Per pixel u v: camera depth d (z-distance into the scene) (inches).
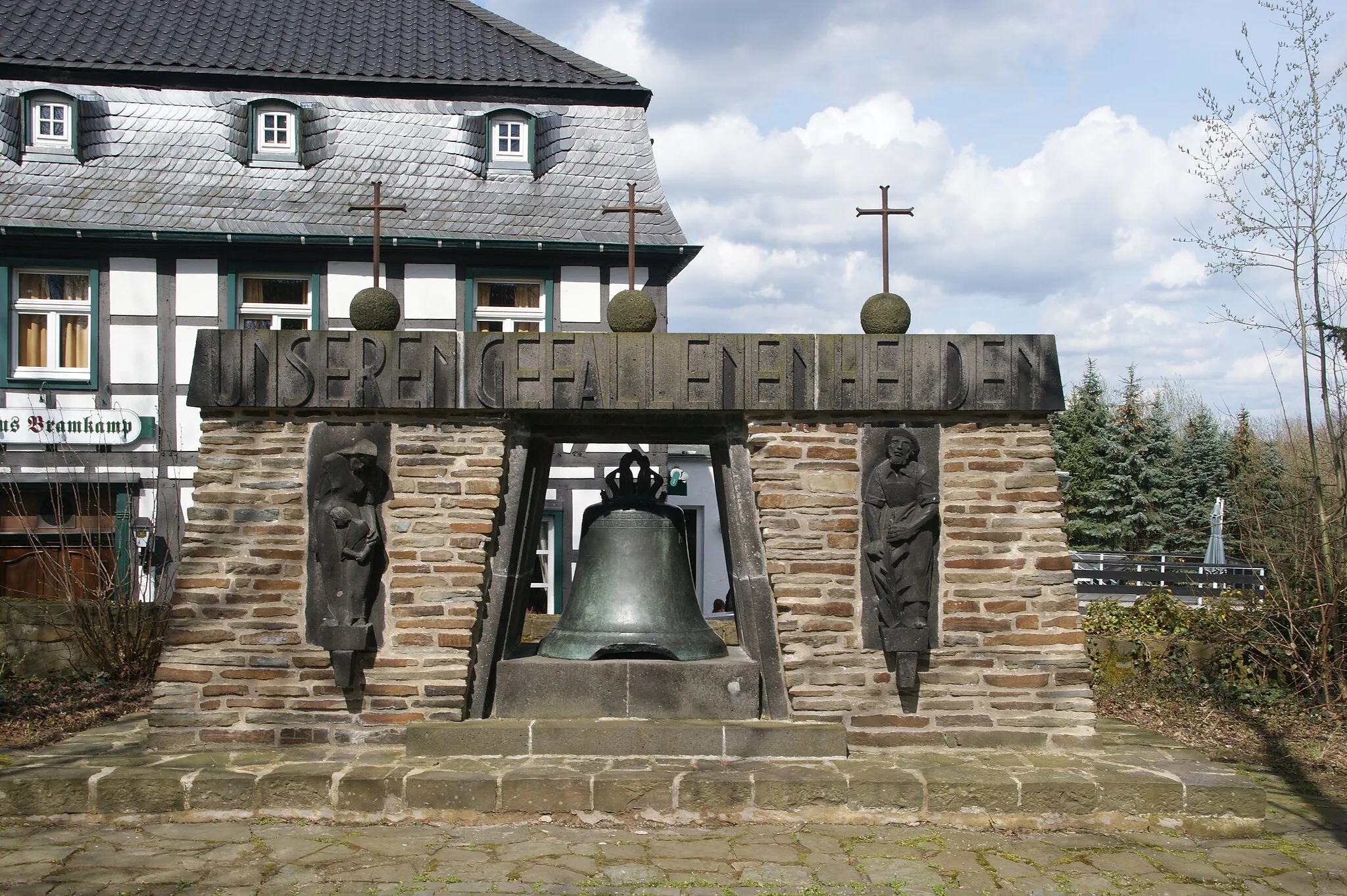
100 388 694.5
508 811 263.3
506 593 306.3
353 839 250.7
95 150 715.4
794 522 301.4
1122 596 624.4
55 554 687.7
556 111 756.0
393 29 803.4
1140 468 1317.7
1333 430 443.2
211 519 300.4
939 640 300.2
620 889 222.4
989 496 302.7
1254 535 434.3
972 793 265.4
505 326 720.3
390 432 303.0
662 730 287.3
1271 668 430.9
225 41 764.6
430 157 735.7
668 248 711.7
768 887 224.7
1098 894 224.7
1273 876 235.9
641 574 317.1
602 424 327.0
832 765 278.5
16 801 261.3
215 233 690.2
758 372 301.1
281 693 296.7
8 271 692.7
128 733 322.0
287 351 300.7
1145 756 291.0
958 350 302.0
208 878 226.5
